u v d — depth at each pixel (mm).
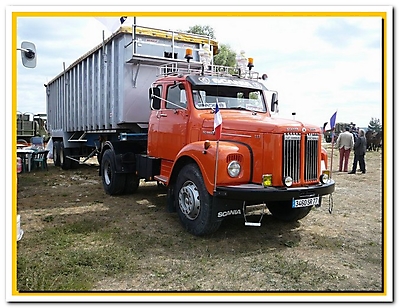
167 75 6281
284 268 3816
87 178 9773
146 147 7238
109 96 7910
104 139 9352
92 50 8734
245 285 3445
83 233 4867
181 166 5133
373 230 5160
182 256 4117
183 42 7543
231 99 5664
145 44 7059
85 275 3578
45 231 4910
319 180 4648
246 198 4137
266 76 6328
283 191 4215
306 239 4746
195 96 5395
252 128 4484
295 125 4434
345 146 12031
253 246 4465
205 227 4480
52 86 13727
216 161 4230
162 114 6023
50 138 14086
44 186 8430
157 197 7215
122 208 6273
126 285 3418
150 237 4699
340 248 4441
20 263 3795
